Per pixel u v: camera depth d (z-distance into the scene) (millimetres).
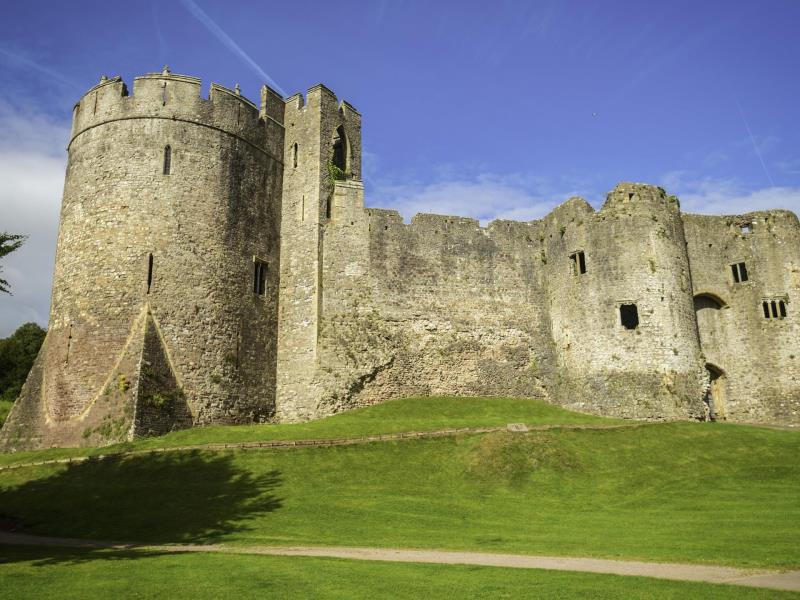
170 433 29938
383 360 37344
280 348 36844
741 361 40719
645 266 37219
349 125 42031
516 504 22547
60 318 33156
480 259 41406
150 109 34844
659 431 30844
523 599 11641
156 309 32156
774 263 41250
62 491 23953
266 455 27031
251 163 37500
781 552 15281
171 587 12719
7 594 12320
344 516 20656
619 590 12055
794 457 26188
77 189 34719
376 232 39406
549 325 41219
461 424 32188
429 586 12562
